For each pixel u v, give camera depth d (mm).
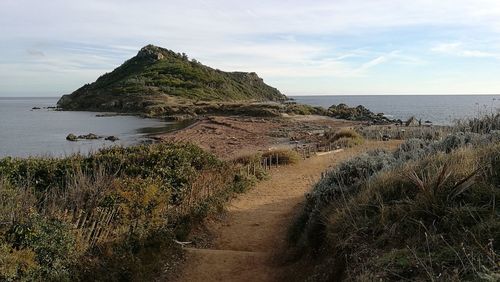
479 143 6824
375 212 5207
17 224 5301
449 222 4098
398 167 6305
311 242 6273
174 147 12203
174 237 7316
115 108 85750
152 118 62844
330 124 46312
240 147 27625
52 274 5117
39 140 35688
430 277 3293
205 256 7016
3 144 32906
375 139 24234
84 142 34094
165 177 9344
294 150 20547
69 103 101250
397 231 4473
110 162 9758
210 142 30922
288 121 50438
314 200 7629
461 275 3285
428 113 67000
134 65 131250
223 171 12195
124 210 6688
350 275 4270
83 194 6719
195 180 9766
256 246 7863
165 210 7793
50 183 8578
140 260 6199
